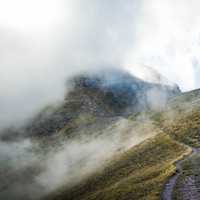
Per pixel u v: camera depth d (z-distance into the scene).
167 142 104.62
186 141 97.00
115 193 69.19
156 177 62.28
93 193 99.69
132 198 55.00
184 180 51.50
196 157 69.25
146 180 65.12
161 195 47.66
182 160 69.88
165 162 77.62
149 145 115.25
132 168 95.88
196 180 49.91
